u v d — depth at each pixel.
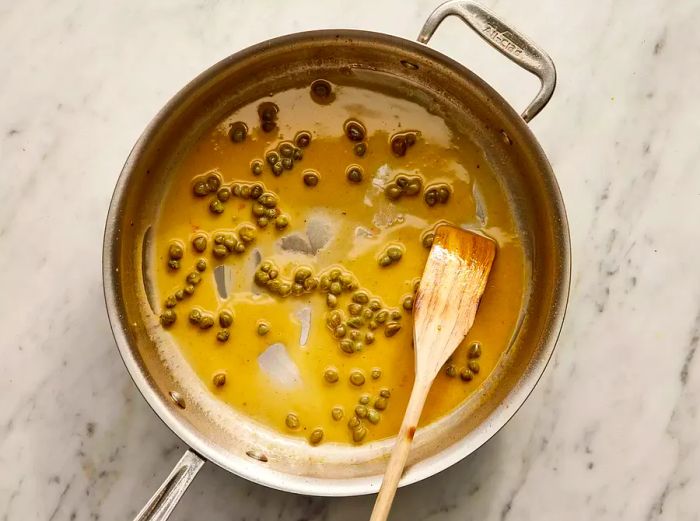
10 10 0.59
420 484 0.58
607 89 0.60
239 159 0.56
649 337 0.58
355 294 0.55
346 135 0.56
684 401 0.58
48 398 0.57
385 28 0.59
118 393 0.58
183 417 0.51
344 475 0.54
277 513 0.57
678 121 0.59
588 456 0.58
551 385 0.58
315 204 0.56
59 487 0.57
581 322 0.59
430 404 0.56
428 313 0.53
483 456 0.58
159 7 0.59
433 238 0.56
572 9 0.59
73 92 0.59
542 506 0.57
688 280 0.59
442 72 0.54
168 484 0.49
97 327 0.58
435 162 0.57
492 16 0.51
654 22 0.59
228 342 0.55
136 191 0.54
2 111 0.59
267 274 0.55
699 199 0.59
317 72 0.56
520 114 0.57
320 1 0.59
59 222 0.58
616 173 0.59
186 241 0.56
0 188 0.58
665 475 0.58
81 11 0.59
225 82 0.55
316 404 0.55
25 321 0.58
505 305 0.56
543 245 0.55
